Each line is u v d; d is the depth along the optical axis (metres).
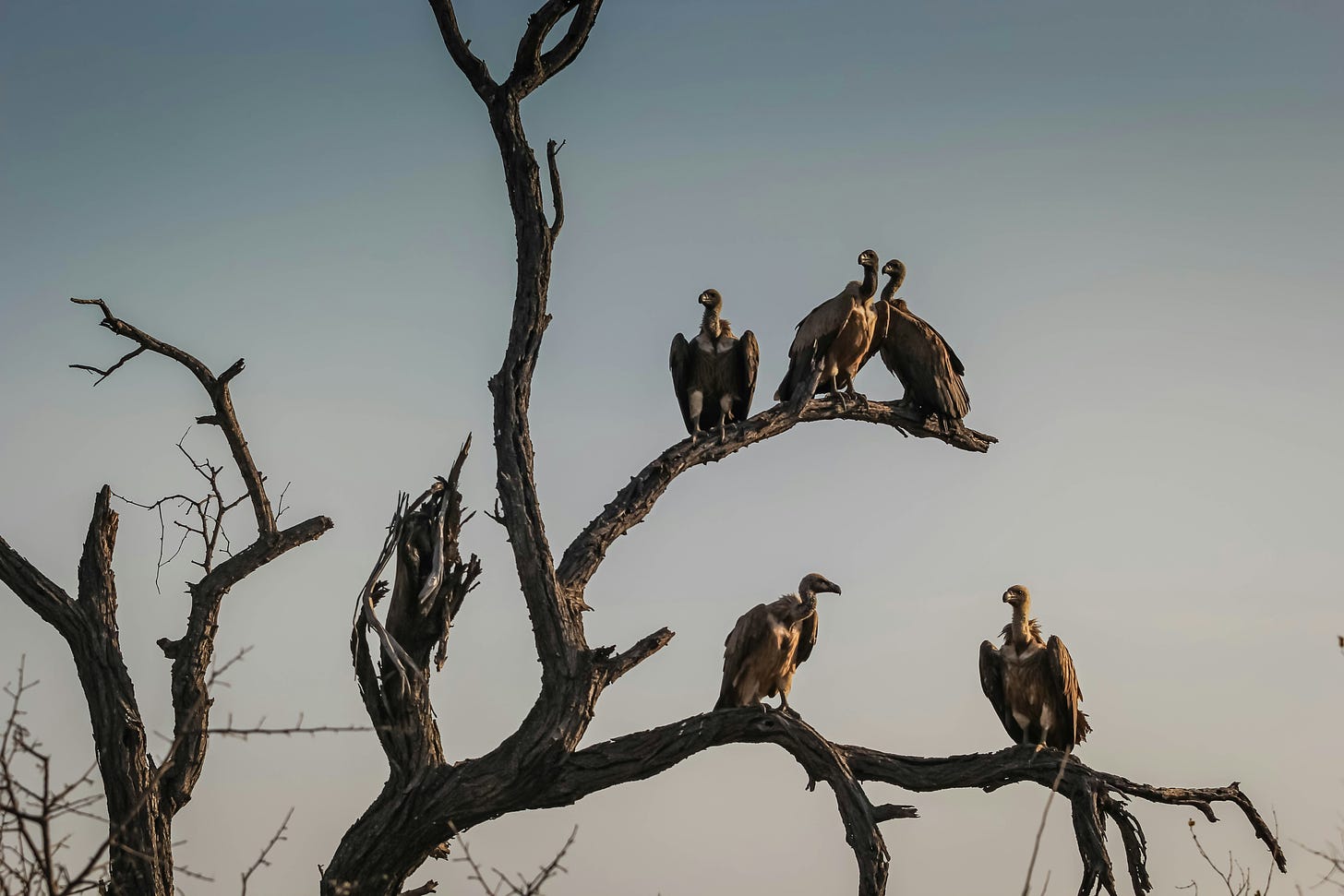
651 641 36.09
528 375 37.91
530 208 38.22
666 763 35.53
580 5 39.09
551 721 35.16
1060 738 39.59
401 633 35.06
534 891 20.92
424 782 34.97
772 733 36.19
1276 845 37.03
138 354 38.50
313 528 38.81
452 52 38.84
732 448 41.66
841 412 44.91
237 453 38.72
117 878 35.09
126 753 36.19
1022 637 39.91
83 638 37.06
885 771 36.94
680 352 46.22
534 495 36.78
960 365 47.91
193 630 37.44
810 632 39.12
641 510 39.09
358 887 35.38
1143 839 36.78
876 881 34.97
